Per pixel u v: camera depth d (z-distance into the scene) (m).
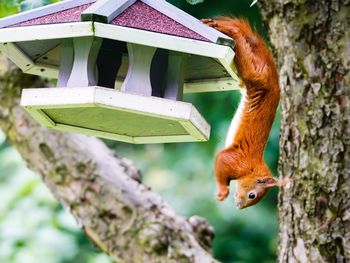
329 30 8.06
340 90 8.02
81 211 9.99
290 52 8.24
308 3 8.12
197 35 6.98
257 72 7.98
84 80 7.21
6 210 14.45
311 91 8.12
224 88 8.34
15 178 14.91
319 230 8.04
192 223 10.07
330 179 8.01
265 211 16.50
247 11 15.15
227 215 16.27
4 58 10.55
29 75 10.56
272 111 8.24
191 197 16.28
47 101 7.02
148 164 16.92
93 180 9.99
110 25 6.78
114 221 9.84
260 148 8.30
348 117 7.99
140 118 7.27
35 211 14.45
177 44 6.88
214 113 15.58
